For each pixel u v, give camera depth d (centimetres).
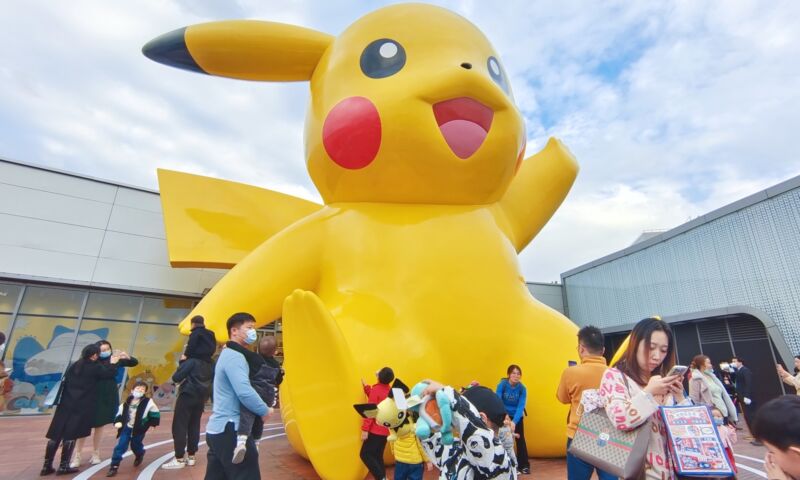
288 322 431
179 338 1189
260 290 518
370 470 399
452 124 528
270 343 467
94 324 1107
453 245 539
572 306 2020
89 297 1116
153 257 1194
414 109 512
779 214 1092
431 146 520
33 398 1011
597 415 216
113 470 484
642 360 223
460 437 196
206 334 495
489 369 519
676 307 1420
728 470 181
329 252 553
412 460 384
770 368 1085
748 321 1153
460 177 548
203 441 716
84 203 1148
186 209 669
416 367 471
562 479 465
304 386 424
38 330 1048
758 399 1098
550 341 550
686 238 1391
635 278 1634
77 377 507
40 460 566
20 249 1060
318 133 568
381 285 515
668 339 221
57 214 1114
